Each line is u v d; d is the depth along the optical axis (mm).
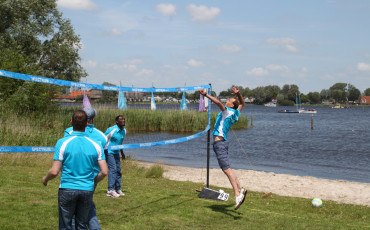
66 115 22547
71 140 3387
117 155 6855
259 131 37094
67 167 3354
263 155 19906
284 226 5273
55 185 7438
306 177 12102
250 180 11148
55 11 33125
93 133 5055
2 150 4242
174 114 31797
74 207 3406
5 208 5336
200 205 6410
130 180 9344
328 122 57750
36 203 5773
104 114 28875
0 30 30406
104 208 5820
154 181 9477
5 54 24578
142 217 5391
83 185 3365
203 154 19781
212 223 5242
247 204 6809
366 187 10367
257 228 5074
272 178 11602
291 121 59031
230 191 8648
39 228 4559
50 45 32281
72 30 33531
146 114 31594
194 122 31484
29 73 23594
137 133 29562
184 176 11656
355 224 5707
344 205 7391
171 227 4949
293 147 23812
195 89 6703
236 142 26891
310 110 107812
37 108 22484
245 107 167125
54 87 24266
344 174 14289
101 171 3535
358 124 52375
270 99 182875
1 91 21359
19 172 8859
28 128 14031
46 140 13320
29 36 30422
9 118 15242
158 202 6473
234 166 15992
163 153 20016
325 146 24406
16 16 30734
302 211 6539
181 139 6770
